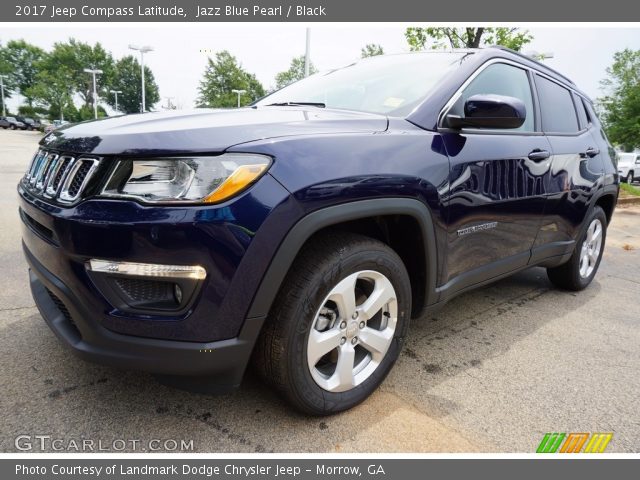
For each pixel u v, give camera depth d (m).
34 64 73.38
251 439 1.74
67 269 1.55
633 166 21.55
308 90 2.85
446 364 2.40
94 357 1.57
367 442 1.76
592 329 2.96
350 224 1.92
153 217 1.44
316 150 1.64
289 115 1.95
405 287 1.99
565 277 3.56
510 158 2.46
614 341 2.79
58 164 1.69
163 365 1.52
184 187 1.46
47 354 2.22
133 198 1.47
